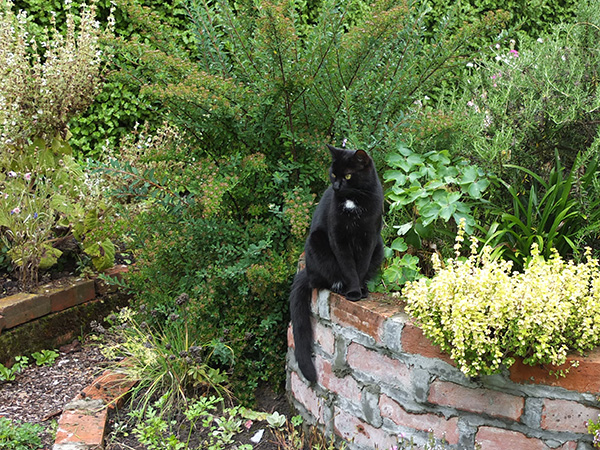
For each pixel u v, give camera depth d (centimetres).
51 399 352
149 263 392
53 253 438
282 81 354
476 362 238
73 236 468
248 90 364
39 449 297
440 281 254
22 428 303
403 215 358
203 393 348
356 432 293
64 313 423
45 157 452
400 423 272
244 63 387
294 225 350
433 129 356
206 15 391
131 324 399
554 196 311
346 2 374
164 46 409
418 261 331
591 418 243
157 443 297
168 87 349
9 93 425
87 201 447
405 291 270
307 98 377
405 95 390
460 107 412
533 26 630
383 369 276
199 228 373
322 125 391
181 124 388
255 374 353
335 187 293
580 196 310
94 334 437
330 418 308
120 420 322
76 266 468
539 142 357
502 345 241
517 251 318
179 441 309
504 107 378
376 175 306
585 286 258
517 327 239
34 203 428
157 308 380
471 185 334
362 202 294
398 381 271
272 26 335
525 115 357
